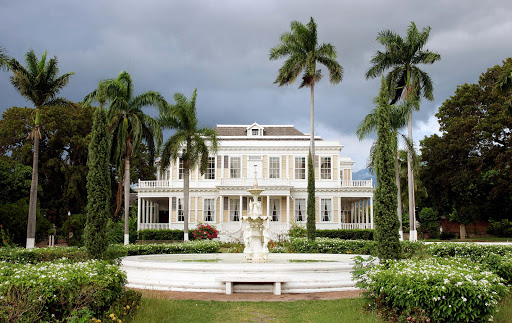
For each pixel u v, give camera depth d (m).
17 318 7.29
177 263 14.07
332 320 9.55
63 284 8.15
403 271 9.41
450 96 51.81
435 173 51.72
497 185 45.88
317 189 45.84
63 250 17.36
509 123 45.38
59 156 48.84
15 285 7.78
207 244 24.89
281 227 43.44
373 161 32.12
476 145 48.00
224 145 46.78
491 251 17.44
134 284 14.22
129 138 33.28
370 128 31.84
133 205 56.47
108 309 8.91
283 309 10.88
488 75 48.56
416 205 53.84
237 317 10.04
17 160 47.03
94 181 14.23
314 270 13.53
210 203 45.91
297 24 32.75
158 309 9.97
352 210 51.56
